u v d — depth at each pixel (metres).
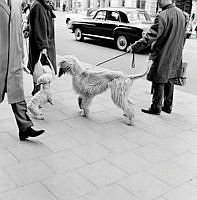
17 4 3.52
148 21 13.83
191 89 7.64
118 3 31.77
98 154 3.84
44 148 3.88
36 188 3.06
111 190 3.12
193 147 4.28
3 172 3.30
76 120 4.88
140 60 11.20
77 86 4.88
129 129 4.70
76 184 3.18
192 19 22.86
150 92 6.84
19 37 3.60
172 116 5.46
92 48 13.52
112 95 4.77
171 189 3.24
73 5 41.47
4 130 4.30
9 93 3.71
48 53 5.41
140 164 3.69
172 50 4.95
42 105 5.28
